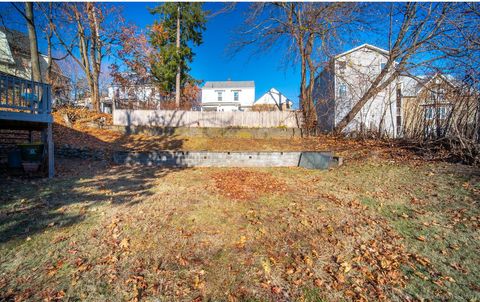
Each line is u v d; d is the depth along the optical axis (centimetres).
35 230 290
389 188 483
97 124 1252
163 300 181
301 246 265
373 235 291
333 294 191
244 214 359
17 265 218
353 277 212
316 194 466
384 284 203
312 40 1223
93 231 292
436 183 481
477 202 374
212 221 331
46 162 624
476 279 208
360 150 864
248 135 1308
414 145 768
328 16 1055
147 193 460
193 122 1390
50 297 180
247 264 230
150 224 316
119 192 461
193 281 204
